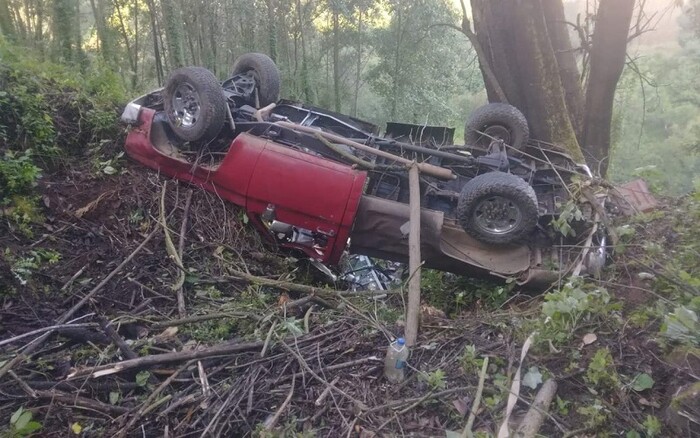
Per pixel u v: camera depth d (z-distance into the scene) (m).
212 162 6.11
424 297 5.89
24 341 3.84
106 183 5.82
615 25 8.56
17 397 3.27
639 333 3.54
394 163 5.84
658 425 2.82
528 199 5.21
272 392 3.37
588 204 5.37
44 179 5.50
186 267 5.16
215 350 3.66
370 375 3.54
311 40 21.56
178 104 6.09
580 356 3.40
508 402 3.03
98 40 15.71
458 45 21.58
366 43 20.88
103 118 6.36
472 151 6.27
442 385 3.33
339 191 5.54
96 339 3.88
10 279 4.31
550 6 9.11
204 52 16.89
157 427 3.18
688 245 4.54
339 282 6.32
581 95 9.20
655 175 5.80
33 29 16.53
